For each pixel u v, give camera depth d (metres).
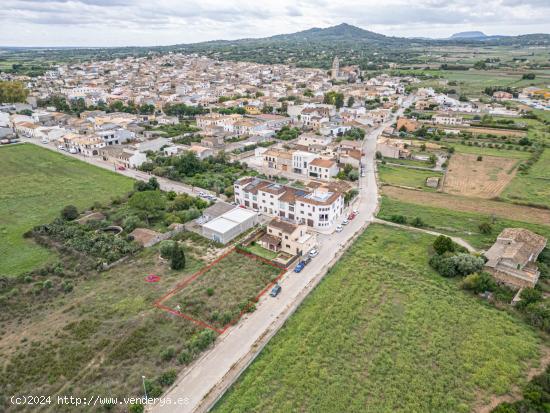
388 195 122.38
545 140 179.62
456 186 130.12
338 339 60.53
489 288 71.56
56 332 62.69
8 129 189.25
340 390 51.47
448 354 57.56
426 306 68.06
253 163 152.00
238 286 75.12
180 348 58.84
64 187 128.62
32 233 95.19
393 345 59.28
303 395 50.84
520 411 47.31
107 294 72.75
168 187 129.12
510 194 121.50
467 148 175.00
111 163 155.50
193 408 48.78
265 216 108.75
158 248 89.88
